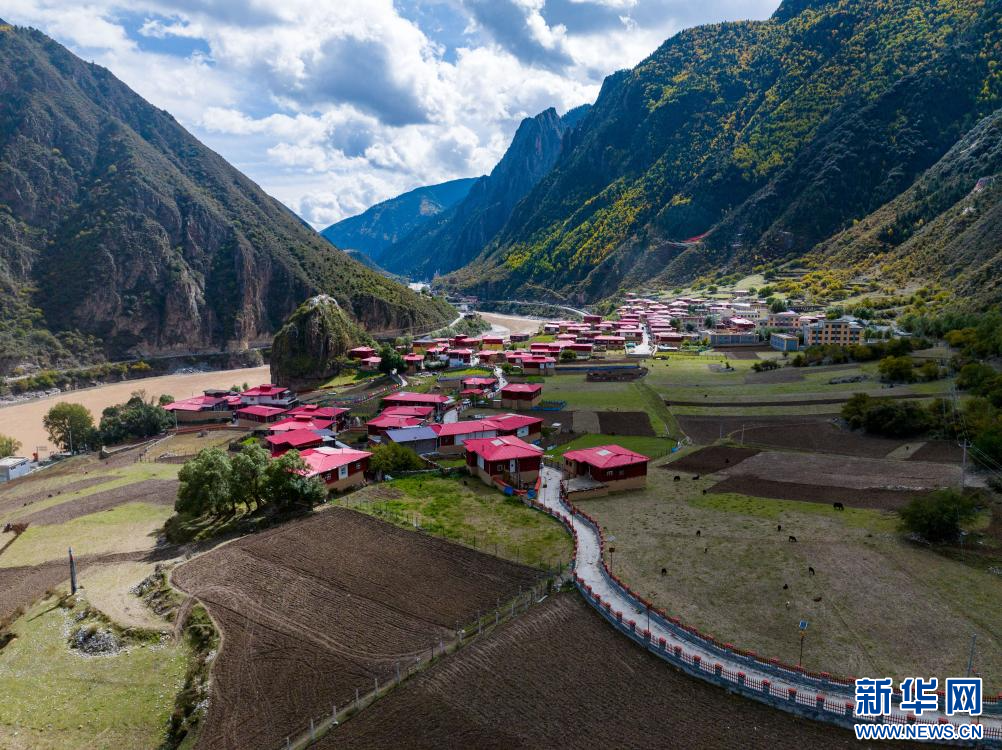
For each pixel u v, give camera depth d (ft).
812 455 283.59
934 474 245.45
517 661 140.56
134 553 225.76
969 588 163.94
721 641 142.72
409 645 151.74
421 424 362.12
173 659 156.25
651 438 333.83
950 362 389.19
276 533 216.54
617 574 175.83
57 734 135.13
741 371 498.69
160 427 458.09
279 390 506.07
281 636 157.99
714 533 202.49
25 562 226.79
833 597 161.17
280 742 123.85
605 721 122.31
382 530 215.92
